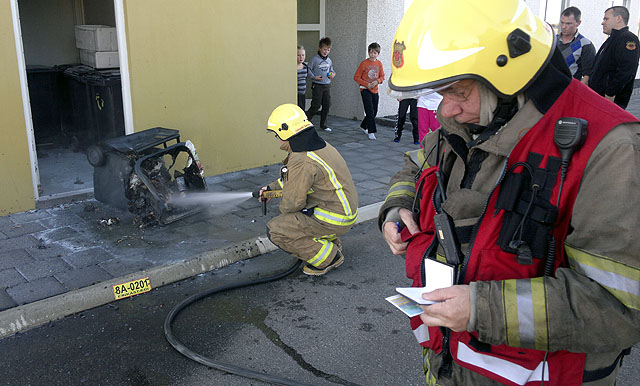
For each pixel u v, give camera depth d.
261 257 4.78
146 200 5.12
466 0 1.25
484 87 1.31
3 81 5.07
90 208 5.54
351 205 4.14
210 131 6.66
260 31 6.79
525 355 1.34
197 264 4.41
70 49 8.33
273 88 7.12
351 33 10.89
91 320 3.68
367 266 4.58
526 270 1.30
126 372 3.09
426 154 1.69
